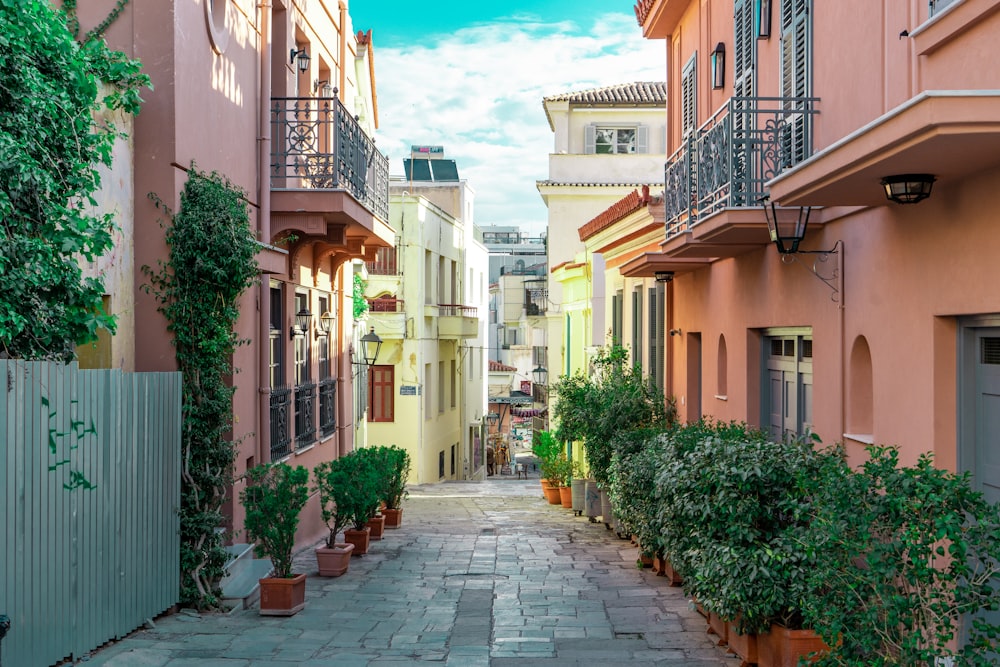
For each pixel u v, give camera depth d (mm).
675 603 10078
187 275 9359
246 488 9938
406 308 29688
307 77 15312
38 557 6711
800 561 7020
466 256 38656
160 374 8820
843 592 5617
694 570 8203
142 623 8555
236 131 11562
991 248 6164
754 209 9461
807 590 6766
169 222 9344
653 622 9227
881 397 7953
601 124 32500
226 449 9664
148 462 8594
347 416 18141
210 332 9516
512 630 8930
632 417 16219
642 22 16359
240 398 11539
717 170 10195
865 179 6672
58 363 7004
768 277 11078
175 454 9203
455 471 36562
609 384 17094
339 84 17781
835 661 5535
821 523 5520
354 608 9891
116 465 7949
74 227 7465
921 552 4996
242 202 11531
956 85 6375
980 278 6305
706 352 14086
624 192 31688
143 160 9312
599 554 13484
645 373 18078
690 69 14547
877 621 5355
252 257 10227
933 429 6996
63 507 7070
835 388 9031
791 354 10961
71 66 7531
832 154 6613
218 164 10797
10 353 7000
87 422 7438
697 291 14617
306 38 15125
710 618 8758
